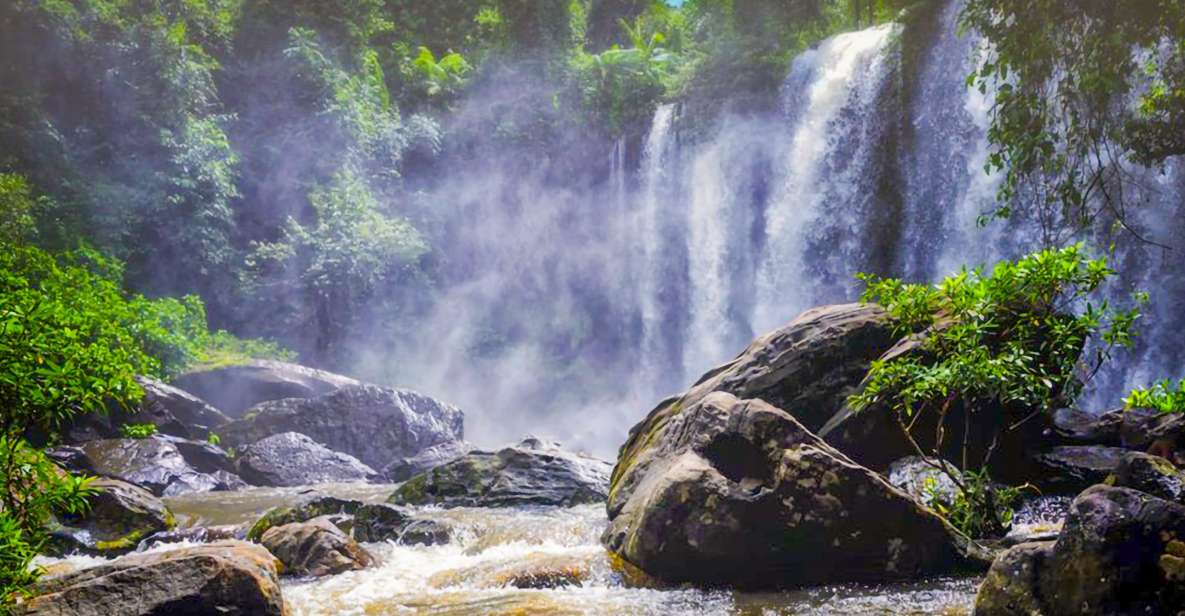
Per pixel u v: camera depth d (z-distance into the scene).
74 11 24.91
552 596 5.71
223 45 29.80
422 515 8.59
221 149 26.47
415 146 31.19
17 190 19.89
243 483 14.14
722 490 5.84
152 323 18.27
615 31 40.94
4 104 22.92
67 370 4.61
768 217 24.27
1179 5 8.99
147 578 4.86
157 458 13.16
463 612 5.46
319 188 28.22
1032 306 6.91
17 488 4.59
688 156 27.38
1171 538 3.96
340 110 29.11
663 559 5.86
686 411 7.08
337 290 27.05
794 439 6.14
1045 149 9.48
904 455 7.54
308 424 17.47
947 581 5.61
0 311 4.52
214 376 19.25
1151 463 5.58
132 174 24.56
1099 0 9.22
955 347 6.90
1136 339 14.91
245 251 27.77
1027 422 7.57
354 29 31.62
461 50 37.19
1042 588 4.19
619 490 7.41
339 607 5.80
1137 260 14.91
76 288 17.05
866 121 21.94
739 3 27.05
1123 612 3.93
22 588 4.54
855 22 26.44
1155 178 14.53
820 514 5.74
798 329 8.27
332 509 8.95
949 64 19.64
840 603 5.27
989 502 6.52
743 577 5.79
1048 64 9.55
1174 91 9.97
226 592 4.89
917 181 20.59
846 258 22.16
